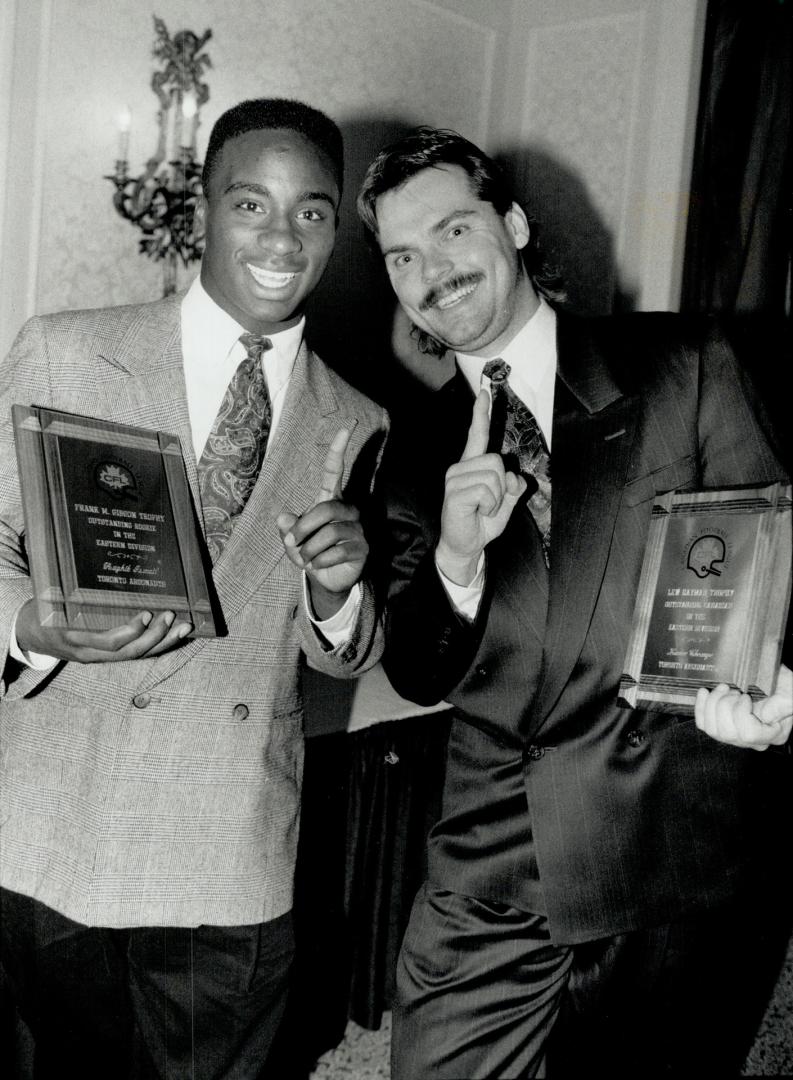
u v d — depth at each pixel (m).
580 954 1.50
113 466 1.36
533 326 1.58
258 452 1.51
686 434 1.47
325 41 3.31
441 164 1.55
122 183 2.83
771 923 2.81
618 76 3.81
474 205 1.54
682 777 1.44
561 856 1.43
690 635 1.34
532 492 1.53
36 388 1.44
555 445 1.48
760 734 1.26
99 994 1.49
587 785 1.44
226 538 1.48
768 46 3.63
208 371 1.53
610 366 1.51
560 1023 1.55
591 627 1.45
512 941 1.51
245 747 1.48
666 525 1.39
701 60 3.69
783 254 3.70
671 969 1.47
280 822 1.52
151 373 1.48
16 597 1.36
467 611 1.50
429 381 3.72
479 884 1.51
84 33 2.73
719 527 1.35
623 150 3.82
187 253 3.00
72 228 2.78
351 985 2.34
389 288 3.56
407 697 1.56
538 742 1.47
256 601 1.49
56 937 1.45
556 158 3.97
